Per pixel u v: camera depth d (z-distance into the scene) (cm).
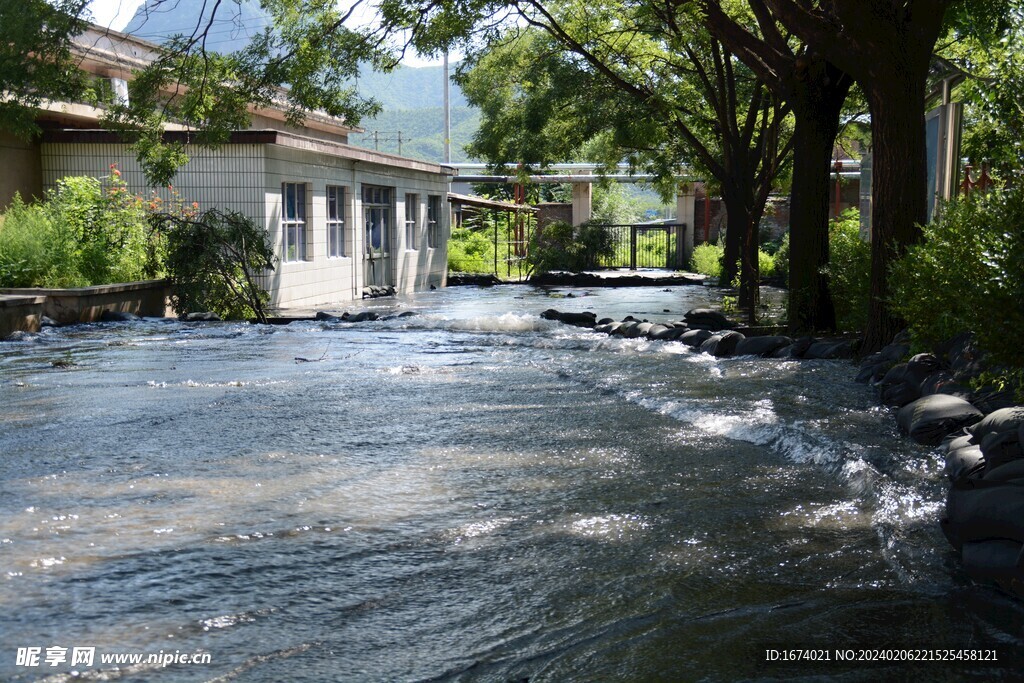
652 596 361
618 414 744
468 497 498
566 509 475
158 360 1088
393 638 324
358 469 558
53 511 467
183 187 1897
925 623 336
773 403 779
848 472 539
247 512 468
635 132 2233
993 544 373
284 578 378
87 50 1392
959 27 1272
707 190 2817
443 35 1469
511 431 674
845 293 1318
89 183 1703
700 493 507
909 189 1023
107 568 387
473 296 2417
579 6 1775
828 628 332
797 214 1318
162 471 551
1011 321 629
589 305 2064
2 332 1314
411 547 417
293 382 915
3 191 1792
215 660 305
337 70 1489
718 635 326
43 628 328
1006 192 733
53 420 709
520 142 2433
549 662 307
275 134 1848
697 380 918
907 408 677
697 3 1298
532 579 379
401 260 2655
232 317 1691
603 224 3616
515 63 2284
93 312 1514
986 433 527
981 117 1051
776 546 418
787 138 2572
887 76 1011
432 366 1041
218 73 1464
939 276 790
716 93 2381
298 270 2025
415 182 2762
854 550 413
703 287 2739
